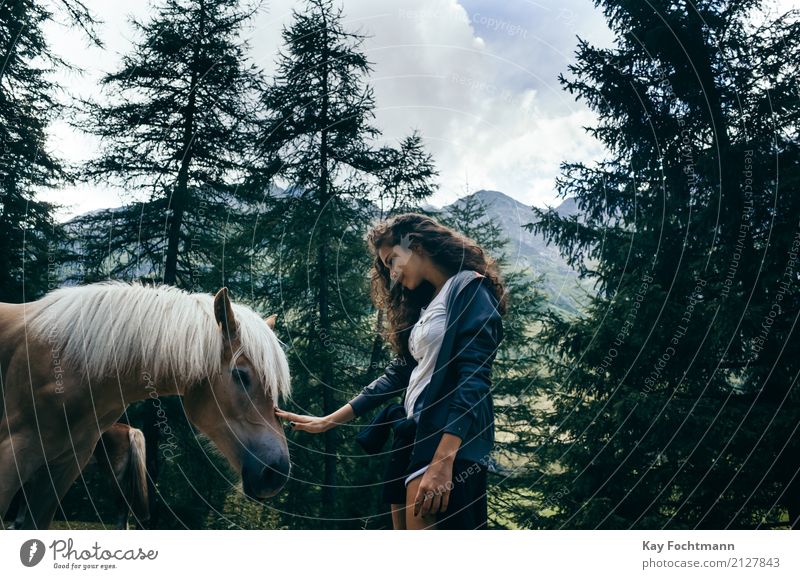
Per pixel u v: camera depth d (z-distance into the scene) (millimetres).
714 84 6512
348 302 8898
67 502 7324
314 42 7961
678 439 6207
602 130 7367
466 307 1884
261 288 9109
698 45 6434
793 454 5715
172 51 7102
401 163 8219
